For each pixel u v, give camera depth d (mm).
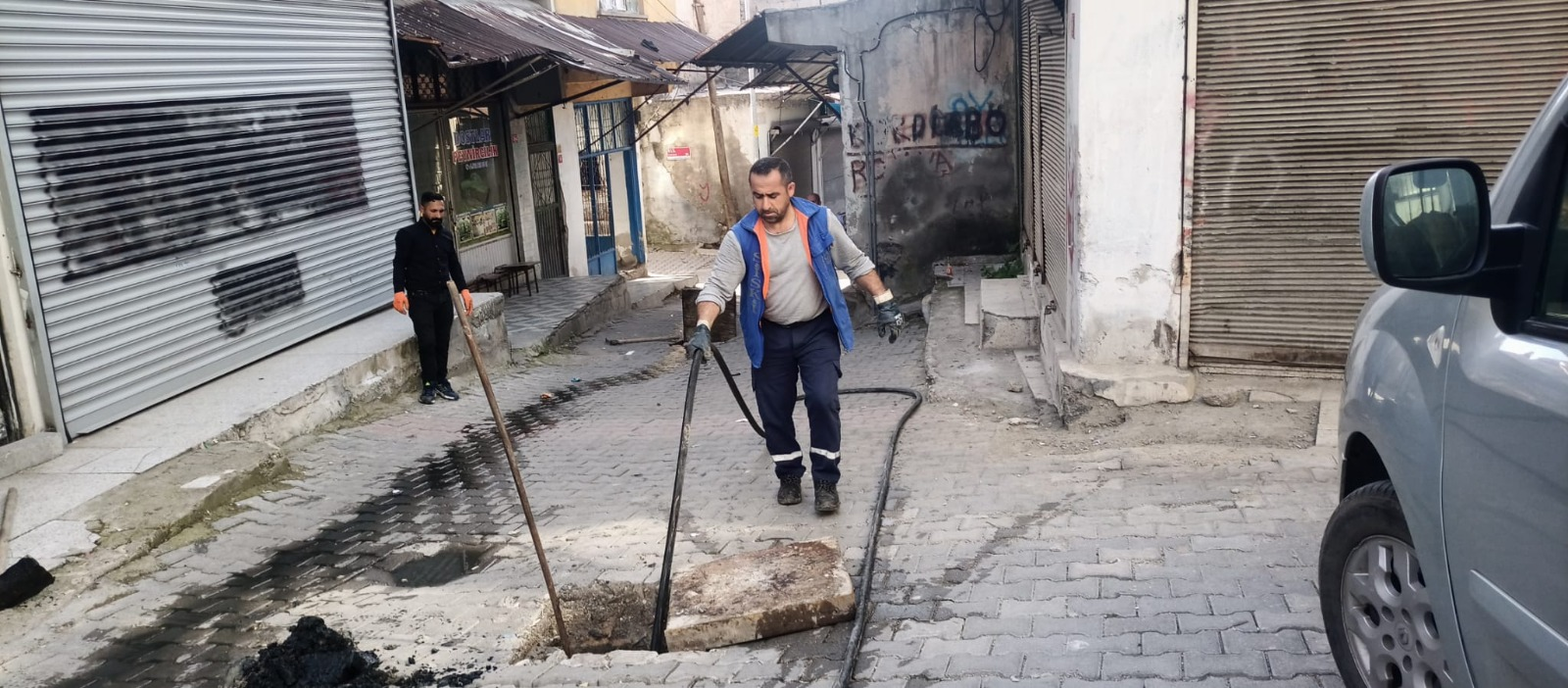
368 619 4762
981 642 4039
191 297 8281
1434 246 2395
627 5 24422
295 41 9602
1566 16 5668
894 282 14133
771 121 29438
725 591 4586
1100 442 6492
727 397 9867
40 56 6910
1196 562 4613
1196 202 6441
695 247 29766
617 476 7000
